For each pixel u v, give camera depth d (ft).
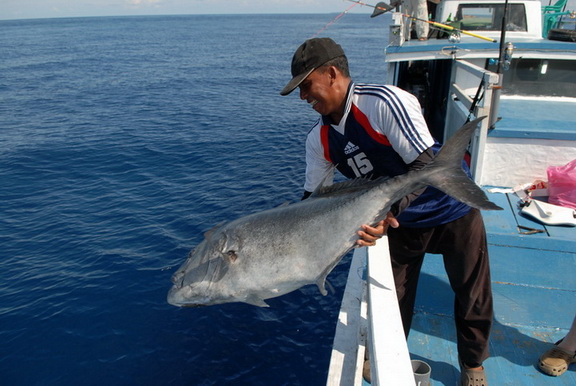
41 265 28.32
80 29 501.15
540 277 12.43
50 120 73.00
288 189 39.55
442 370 10.00
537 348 10.43
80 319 23.07
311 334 21.42
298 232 6.89
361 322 8.98
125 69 143.95
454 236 8.48
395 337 6.23
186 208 36.22
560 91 20.68
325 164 8.78
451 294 12.09
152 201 38.04
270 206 36.09
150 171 46.42
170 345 21.04
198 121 69.72
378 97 7.11
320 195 7.24
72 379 19.45
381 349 5.98
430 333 11.07
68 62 166.71
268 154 50.90
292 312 22.85
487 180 16.74
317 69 7.01
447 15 25.03
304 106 79.41
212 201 37.47
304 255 6.88
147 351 20.74
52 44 269.44
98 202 38.37
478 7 24.56
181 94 97.40
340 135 7.83
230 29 436.76
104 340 21.59
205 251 7.32
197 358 20.25
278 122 66.90
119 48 230.89
